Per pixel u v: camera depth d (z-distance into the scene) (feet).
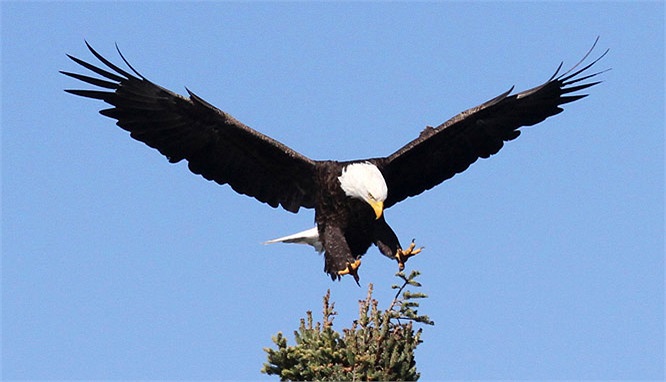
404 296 35.01
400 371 34.53
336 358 34.91
